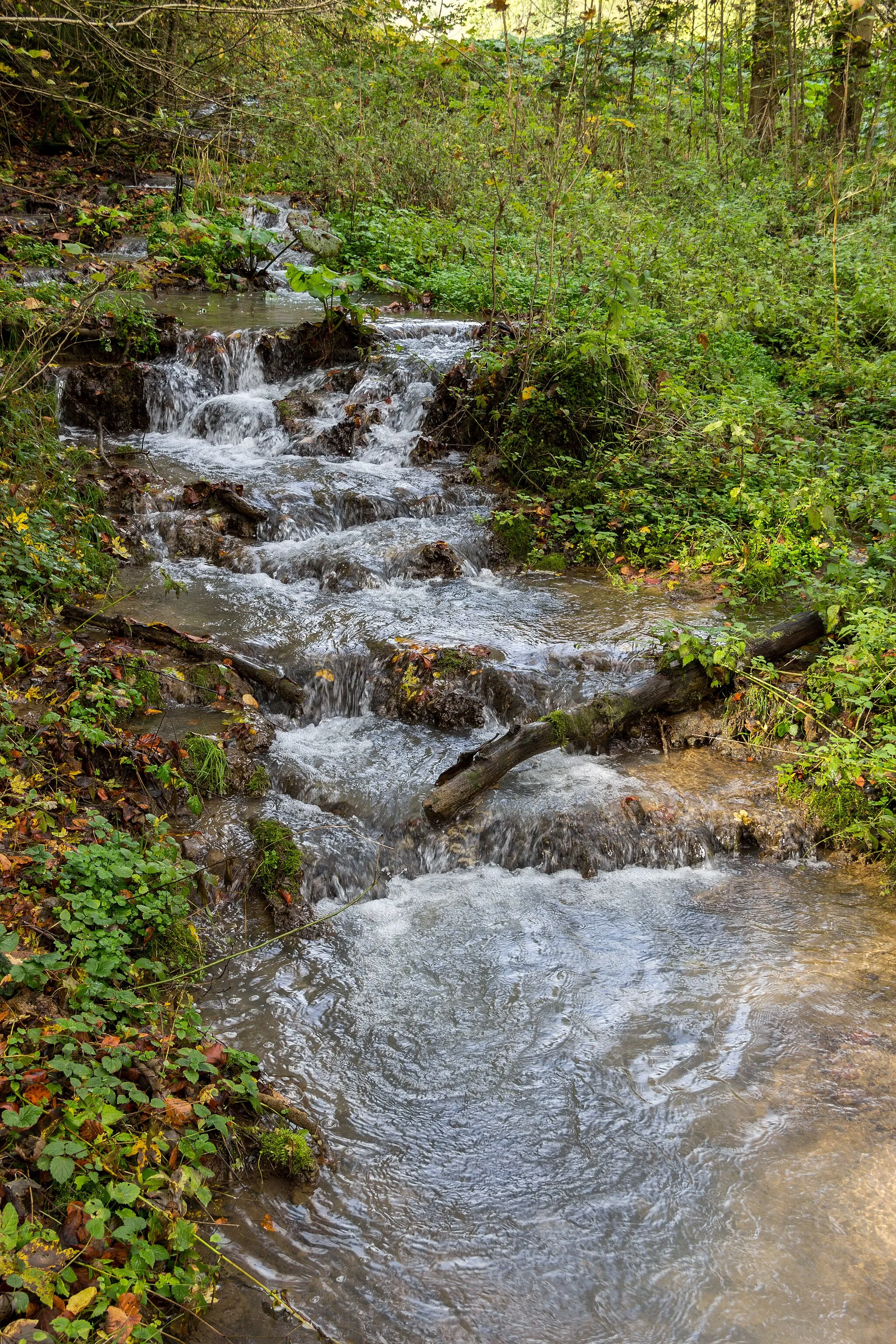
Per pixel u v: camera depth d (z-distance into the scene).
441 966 4.75
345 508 8.55
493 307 11.39
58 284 11.02
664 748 6.36
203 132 16.73
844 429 10.09
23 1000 3.69
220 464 9.24
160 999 4.21
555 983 4.66
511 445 9.12
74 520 7.61
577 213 12.34
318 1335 3.07
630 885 5.42
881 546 7.50
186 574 7.72
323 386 10.45
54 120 16.38
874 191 15.13
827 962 4.81
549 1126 3.91
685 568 8.07
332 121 15.95
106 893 4.27
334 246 12.70
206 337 10.50
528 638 7.02
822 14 16.88
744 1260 3.38
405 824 5.52
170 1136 3.39
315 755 6.01
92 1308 2.81
